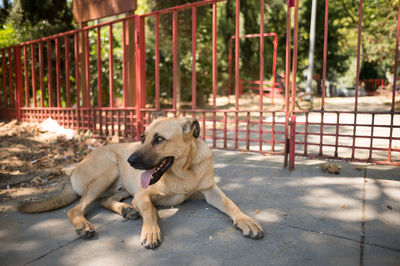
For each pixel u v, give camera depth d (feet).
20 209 8.63
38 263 6.37
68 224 8.38
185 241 7.23
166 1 32.24
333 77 85.71
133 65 19.90
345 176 11.57
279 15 66.23
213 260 6.34
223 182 11.60
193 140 8.98
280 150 16.46
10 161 14.80
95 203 10.19
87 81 19.70
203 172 9.05
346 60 77.56
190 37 35.58
